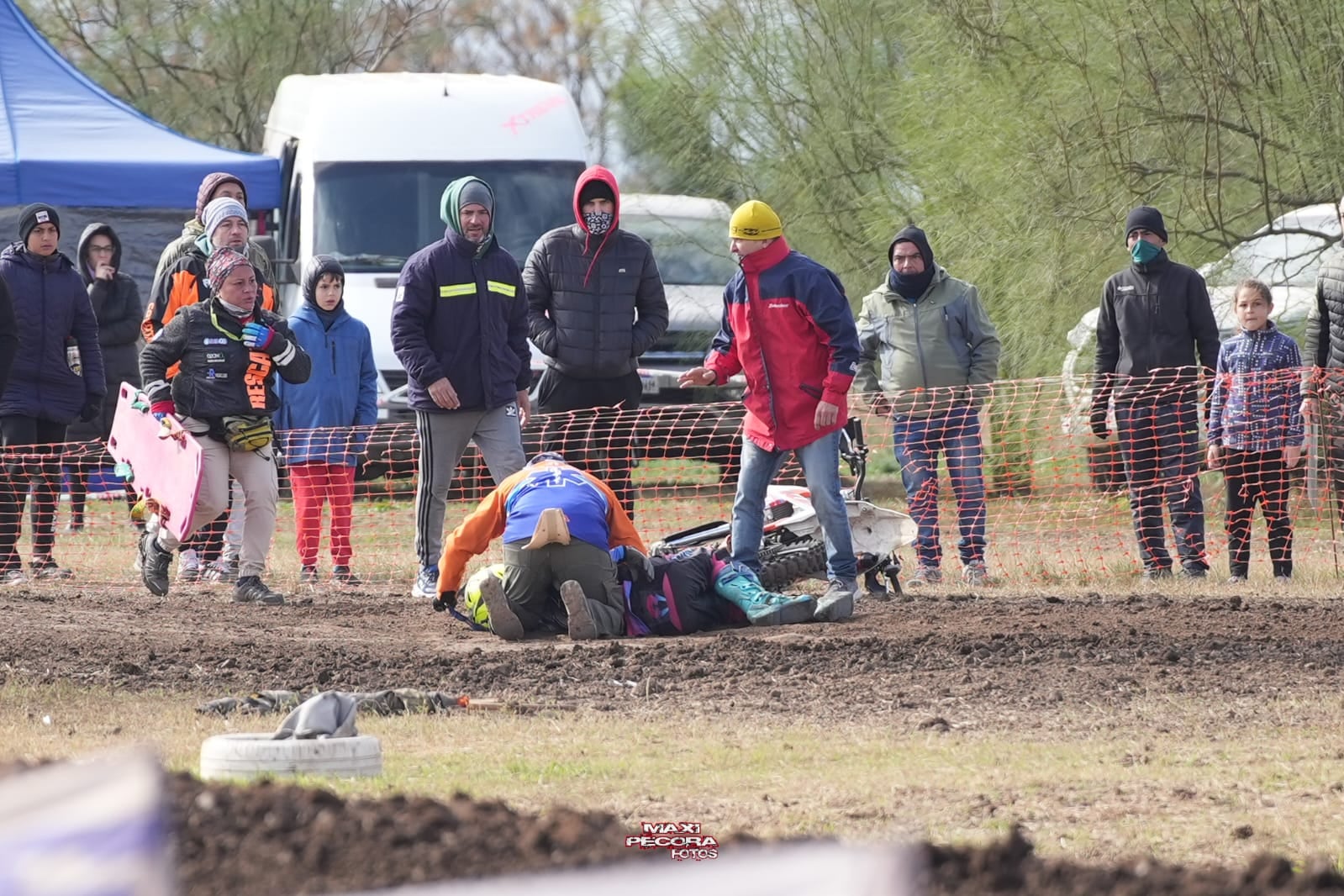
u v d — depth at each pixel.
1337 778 18.14
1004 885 12.05
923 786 17.78
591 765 19.11
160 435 35.84
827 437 32.31
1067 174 62.28
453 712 23.45
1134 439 41.69
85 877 6.13
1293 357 40.88
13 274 42.22
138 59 104.56
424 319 37.28
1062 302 61.81
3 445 42.69
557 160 62.81
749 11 75.88
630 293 41.94
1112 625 31.34
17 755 19.52
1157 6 60.97
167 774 14.55
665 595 31.98
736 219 31.45
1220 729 21.86
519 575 31.20
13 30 64.12
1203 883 12.08
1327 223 60.75
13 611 34.59
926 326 41.34
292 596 39.34
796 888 6.68
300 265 61.09
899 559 39.28
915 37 68.75
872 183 74.25
